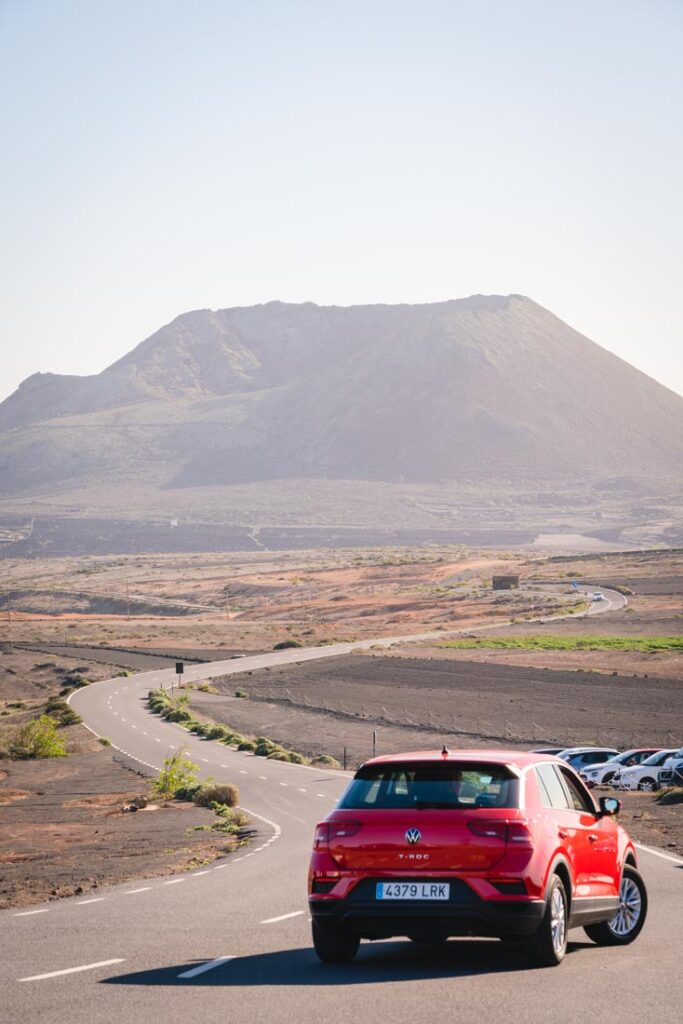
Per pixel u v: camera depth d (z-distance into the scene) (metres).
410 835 14.20
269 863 33.59
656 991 13.30
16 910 23.16
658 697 116.69
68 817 58.50
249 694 142.00
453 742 97.25
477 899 13.95
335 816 14.70
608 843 16.47
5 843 46.97
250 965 15.27
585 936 17.92
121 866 35.34
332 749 98.38
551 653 163.50
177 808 61.31
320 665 165.25
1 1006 12.75
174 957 16.14
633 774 63.12
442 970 14.64
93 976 14.64
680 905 21.88
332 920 14.51
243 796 67.00
